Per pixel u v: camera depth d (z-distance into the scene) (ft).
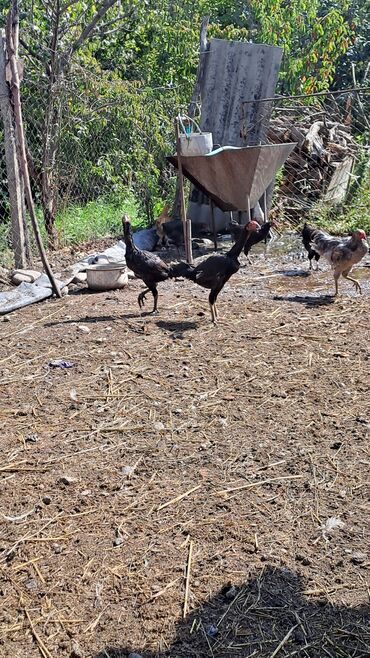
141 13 43.68
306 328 21.15
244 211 31.55
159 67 48.88
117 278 25.81
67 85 34.01
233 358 18.88
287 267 29.19
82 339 20.56
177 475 13.25
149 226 36.83
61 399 16.72
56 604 10.07
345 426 14.97
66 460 13.91
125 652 9.20
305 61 54.34
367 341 19.92
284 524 11.72
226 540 11.34
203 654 9.14
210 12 56.80
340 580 10.37
